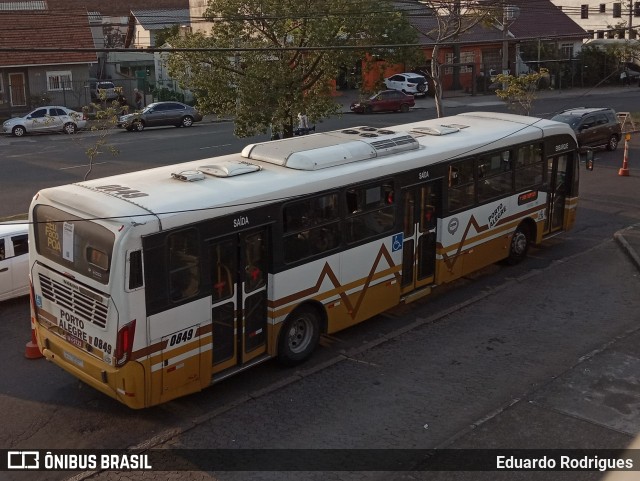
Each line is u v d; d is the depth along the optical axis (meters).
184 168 11.75
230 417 10.23
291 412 10.35
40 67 43.78
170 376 9.77
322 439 9.62
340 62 19.97
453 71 54.69
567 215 17.48
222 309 10.43
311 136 13.48
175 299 9.67
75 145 34.12
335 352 12.28
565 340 12.64
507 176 15.41
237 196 10.41
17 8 49.12
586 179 25.22
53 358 10.53
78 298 9.80
